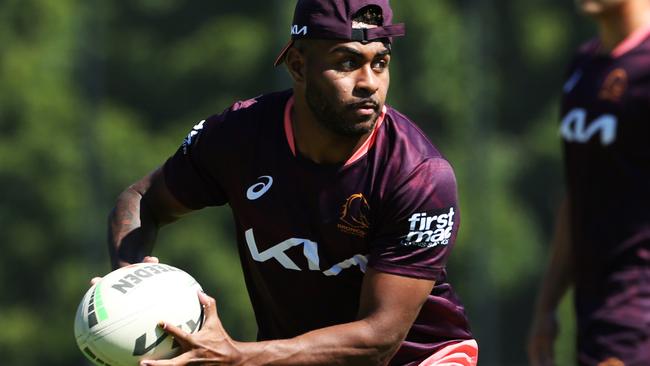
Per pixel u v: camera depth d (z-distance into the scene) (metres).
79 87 105.12
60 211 102.69
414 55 111.75
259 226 18.14
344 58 16.83
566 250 22.92
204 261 100.94
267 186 17.89
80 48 101.31
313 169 17.58
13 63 104.25
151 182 19.38
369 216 17.53
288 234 17.92
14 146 103.00
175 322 17.23
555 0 122.75
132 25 113.12
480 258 94.81
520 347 109.69
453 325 18.95
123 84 111.88
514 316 109.75
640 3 21.77
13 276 103.75
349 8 16.77
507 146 116.06
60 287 102.75
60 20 106.69
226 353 17.23
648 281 21.44
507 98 120.44
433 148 17.75
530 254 109.56
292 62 17.45
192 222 101.94
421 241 17.42
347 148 17.42
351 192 17.52
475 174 103.69
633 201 21.58
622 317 21.47
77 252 102.88
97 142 97.12
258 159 17.92
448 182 17.55
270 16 111.88
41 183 102.94
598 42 22.36
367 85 16.84
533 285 110.19
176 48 112.00
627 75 21.62
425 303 18.61
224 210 104.00
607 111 21.73
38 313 103.56
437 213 17.45
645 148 21.50
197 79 111.94
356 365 17.42
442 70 110.00
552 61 121.31
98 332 17.22
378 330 17.36
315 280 18.17
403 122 17.80
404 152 17.45
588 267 22.09
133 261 19.00
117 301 17.28
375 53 16.86
